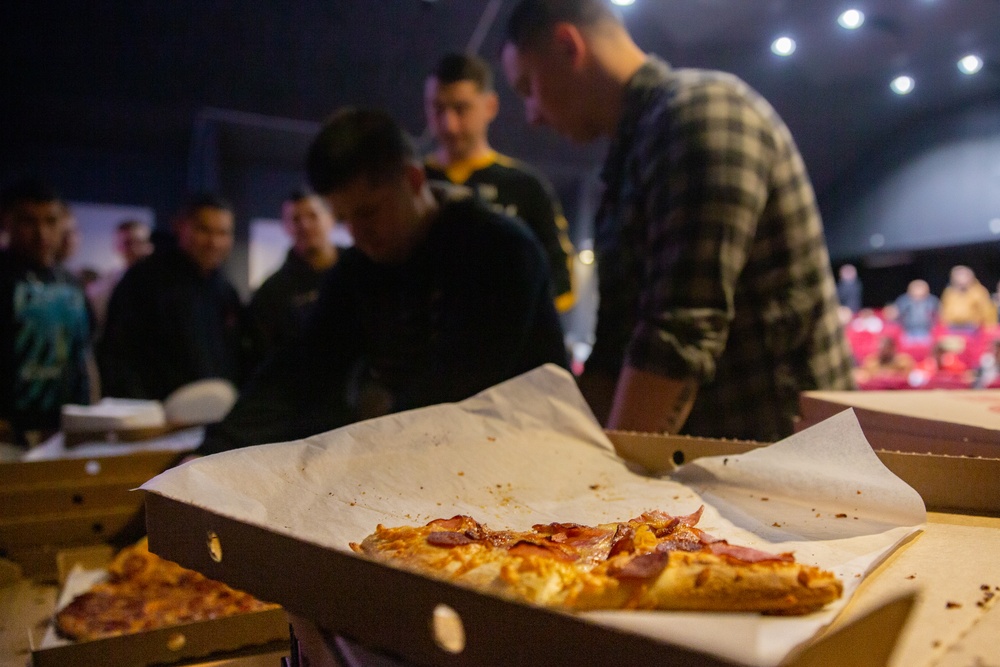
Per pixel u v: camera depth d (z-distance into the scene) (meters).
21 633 0.91
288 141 3.48
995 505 0.64
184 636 0.80
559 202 4.09
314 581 0.41
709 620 0.28
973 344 3.52
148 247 3.46
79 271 3.70
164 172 3.96
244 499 0.58
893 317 4.21
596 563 0.49
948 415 0.79
